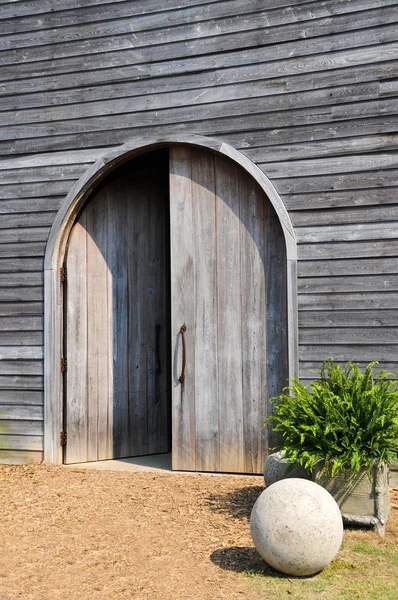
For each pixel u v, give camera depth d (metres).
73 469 7.73
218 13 7.56
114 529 5.71
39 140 8.20
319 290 7.07
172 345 7.68
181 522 5.86
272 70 7.35
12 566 4.98
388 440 5.52
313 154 7.17
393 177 6.90
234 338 7.49
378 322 6.88
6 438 8.16
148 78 7.81
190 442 7.60
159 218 8.66
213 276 7.58
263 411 7.36
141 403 8.47
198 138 7.57
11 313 8.19
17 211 8.23
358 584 4.66
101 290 8.24
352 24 7.07
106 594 4.52
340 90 7.11
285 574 4.80
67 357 8.01
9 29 8.37
